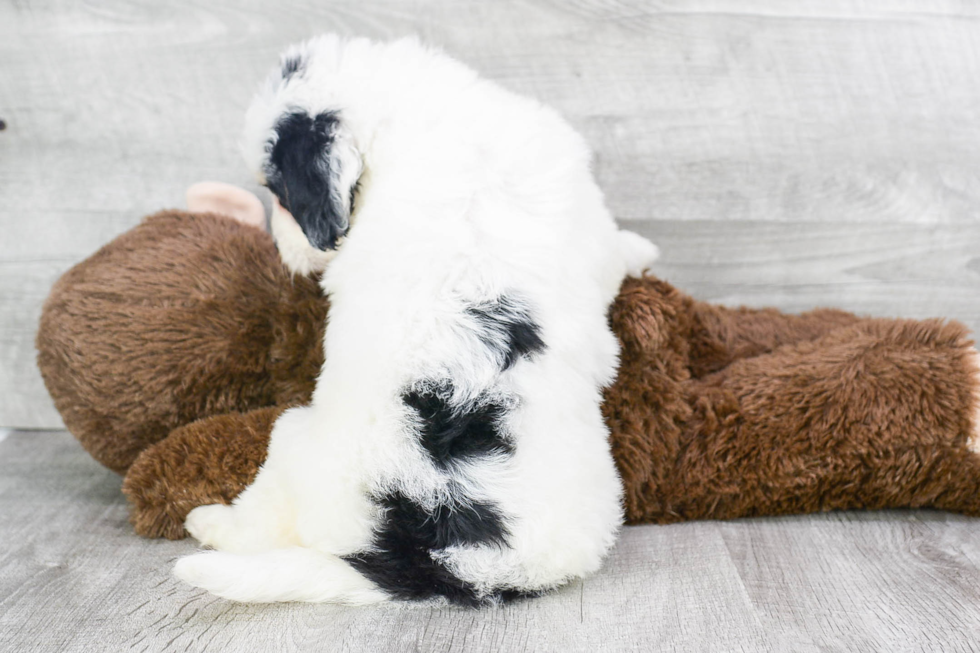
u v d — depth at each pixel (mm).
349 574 821
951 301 1081
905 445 887
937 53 1032
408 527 813
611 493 852
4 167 1062
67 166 1062
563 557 817
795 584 833
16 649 785
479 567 811
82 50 1038
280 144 843
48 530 912
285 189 849
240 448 871
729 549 872
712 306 1024
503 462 811
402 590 820
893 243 1069
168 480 875
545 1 1025
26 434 1100
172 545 889
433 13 1030
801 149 1052
